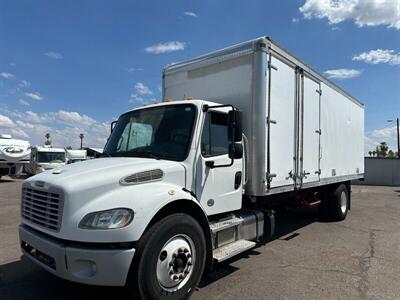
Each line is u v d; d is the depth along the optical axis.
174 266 4.03
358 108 11.14
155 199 3.92
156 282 3.81
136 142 5.32
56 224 3.78
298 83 7.11
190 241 4.24
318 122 8.11
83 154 30.80
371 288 4.79
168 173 4.45
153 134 5.18
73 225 3.64
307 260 6.04
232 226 5.34
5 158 23.97
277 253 6.46
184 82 6.91
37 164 27.84
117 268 3.56
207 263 4.64
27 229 4.23
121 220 3.63
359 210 12.30
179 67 7.04
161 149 4.98
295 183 6.96
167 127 5.09
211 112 5.12
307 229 8.67
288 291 4.67
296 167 7.01
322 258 6.16
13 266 5.65
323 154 8.41
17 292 4.64
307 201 8.91
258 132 5.77
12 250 6.57
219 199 5.18
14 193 16.81
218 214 5.43
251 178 5.81
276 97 6.22
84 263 3.60
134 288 3.68
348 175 10.23
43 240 3.83
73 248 3.57
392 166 30.02
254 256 6.26
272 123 6.09
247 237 5.76
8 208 11.91
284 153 6.52
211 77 6.45
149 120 5.33
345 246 7.01
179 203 4.33
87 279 3.56
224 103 6.19
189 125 4.88
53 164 27.84
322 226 9.08
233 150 4.88
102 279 3.56
